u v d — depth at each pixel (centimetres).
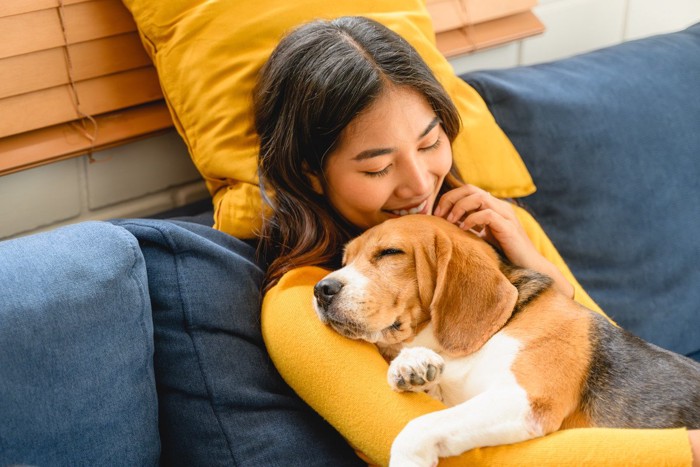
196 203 187
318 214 146
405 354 119
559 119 184
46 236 126
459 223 151
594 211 183
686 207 191
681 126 193
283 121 142
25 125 166
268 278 143
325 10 166
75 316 118
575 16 244
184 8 164
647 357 127
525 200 183
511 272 135
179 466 134
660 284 187
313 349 126
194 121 164
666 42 207
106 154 179
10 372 112
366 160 135
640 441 108
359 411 119
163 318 133
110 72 175
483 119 178
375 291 126
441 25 209
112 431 122
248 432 129
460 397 126
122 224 137
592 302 162
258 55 160
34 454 114
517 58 236
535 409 112
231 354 132
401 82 135
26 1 165
